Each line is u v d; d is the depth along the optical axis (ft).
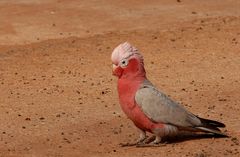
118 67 60.54
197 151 59.21
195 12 120.88
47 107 74.28
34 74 87.66
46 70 89.25
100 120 69.51
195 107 72.95
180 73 86.58
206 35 103.30
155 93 60.08
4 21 117.08
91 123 68.69
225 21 112.27
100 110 72.79
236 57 92.73
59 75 86.89
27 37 107.96
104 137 64.49
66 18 118.52
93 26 113.60
